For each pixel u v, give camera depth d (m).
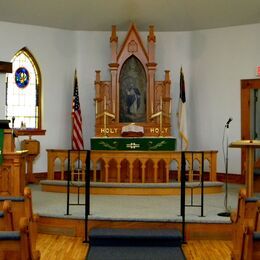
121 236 6.23
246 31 11.55
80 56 12.34
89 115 12.34
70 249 6.27
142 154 9.61
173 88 12.34
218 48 11.93
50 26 12.01
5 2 10.90
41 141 11.82
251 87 11.47
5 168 7.43
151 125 11.73
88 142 12.30
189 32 12.27
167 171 9.70
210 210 7.52
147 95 11.81
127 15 11.93
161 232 6.39
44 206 7.80
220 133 11.86
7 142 7.46
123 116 11.91
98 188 9.24
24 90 11.79
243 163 11.36
